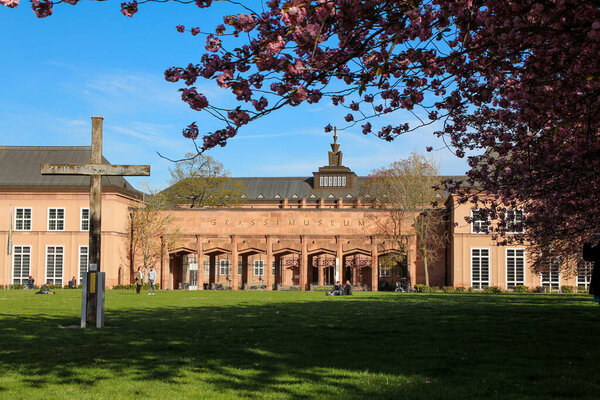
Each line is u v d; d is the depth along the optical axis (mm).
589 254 15719
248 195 115250
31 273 65000
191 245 65750
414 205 62281
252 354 12578
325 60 8125
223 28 7746
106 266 62719
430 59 9219
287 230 66188
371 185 83500
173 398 8508
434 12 8578
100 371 10688
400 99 9750
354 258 71562
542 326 18031
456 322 19609
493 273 60781
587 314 22859
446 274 65500
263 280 94125
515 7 7859
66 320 21062
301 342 14516
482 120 14539
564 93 10492
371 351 12914
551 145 14125
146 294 46531
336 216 65562
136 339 15344
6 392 8930
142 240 64812
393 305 30281
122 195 65875
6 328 18266
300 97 7762
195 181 87000
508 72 10680
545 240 24078
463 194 19594
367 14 7898
